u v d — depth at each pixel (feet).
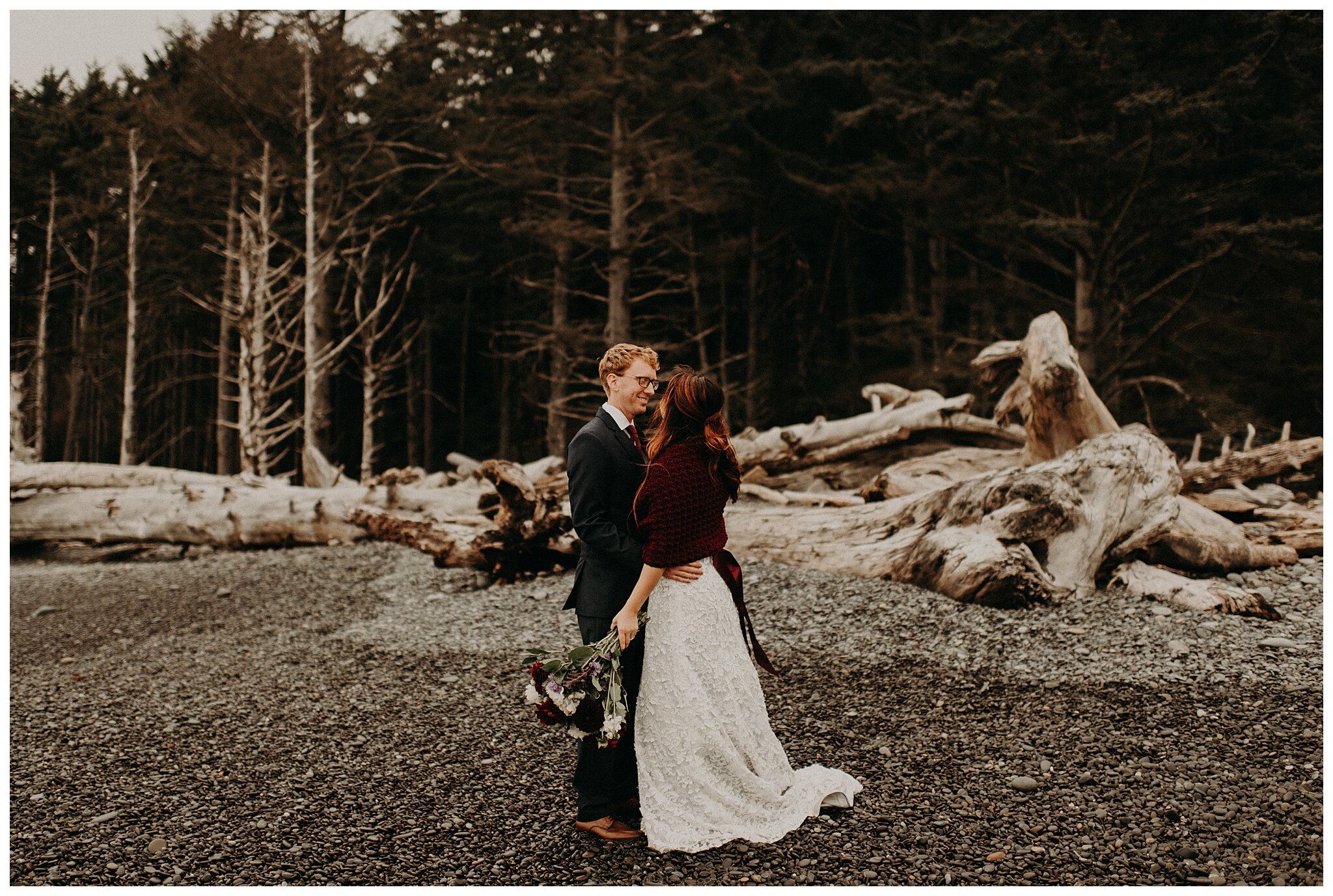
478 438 87.81
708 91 57.21
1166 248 42.75
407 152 64.23
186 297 75.31
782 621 16.38
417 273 73.46
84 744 12.74
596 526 8.94
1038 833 9.07
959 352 51.60
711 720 9.07
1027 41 40.16
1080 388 19.93
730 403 65.92
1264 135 38.47
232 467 77.10
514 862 8.84
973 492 17.85
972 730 11.64
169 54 48.78
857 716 12.25
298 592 22.33
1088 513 16.74
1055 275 57.82
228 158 49.62
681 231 63.62
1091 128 40.27
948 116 42.34
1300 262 36.60
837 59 58.29
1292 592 16.12
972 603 16.12
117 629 20.29
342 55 46.29
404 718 13.16
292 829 9.80
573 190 62.59
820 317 72.23
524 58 58.18
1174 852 8.59
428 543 22.49
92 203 62.39
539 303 77.00
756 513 21.13
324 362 49.73
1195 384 40.81
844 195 56.70
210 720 13.51
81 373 71.82
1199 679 12.54
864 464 27.78
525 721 12.75
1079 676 13.00
